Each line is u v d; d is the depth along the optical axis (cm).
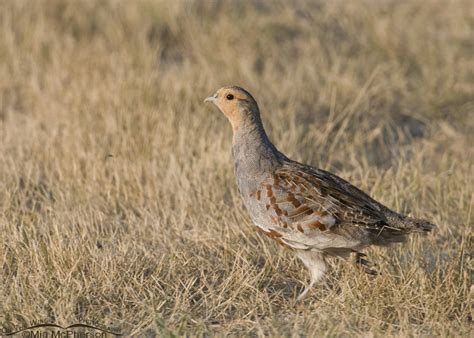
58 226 1176
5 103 1769
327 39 2156
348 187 1040
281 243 1034
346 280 1023
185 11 2206
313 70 1911
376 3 2362
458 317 971
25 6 2166
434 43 2136
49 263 1052
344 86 1845
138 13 2166
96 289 1004
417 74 2002
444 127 1728
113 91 1712
